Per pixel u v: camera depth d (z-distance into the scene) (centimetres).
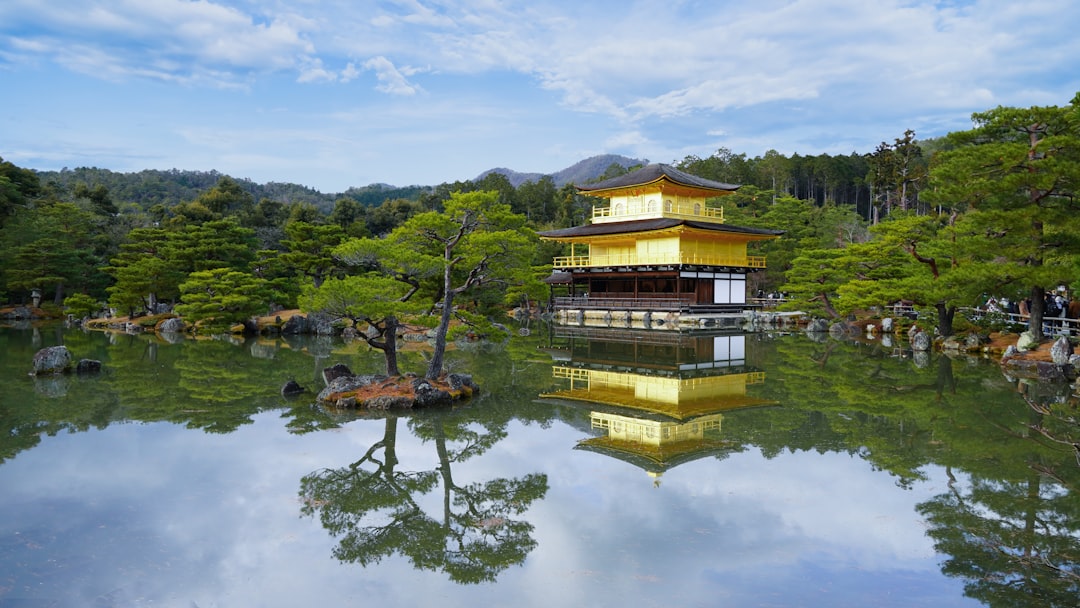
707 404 2483
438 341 2616
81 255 6412
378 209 10469
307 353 3909
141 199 15000
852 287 3997
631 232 6191
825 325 5384
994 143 2906
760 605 976
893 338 4678
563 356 3903
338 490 1517
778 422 2192
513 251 2511
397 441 1934
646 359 3766
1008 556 1144
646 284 6638
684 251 6066
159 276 5397
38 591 1016
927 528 1270
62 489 1488
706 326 5606
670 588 1032
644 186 6575
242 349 4094
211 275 4909
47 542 1202
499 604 988
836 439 1958
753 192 8869
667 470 1662
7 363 3328
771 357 3812
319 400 2438
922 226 3803
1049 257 2995
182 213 8125
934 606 973
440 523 1323
